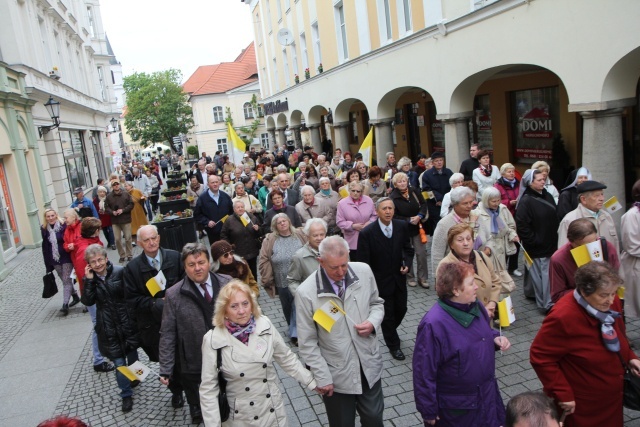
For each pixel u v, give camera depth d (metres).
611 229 5.22
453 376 3.03
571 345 3.07
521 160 13.91
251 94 52.59
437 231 5.45
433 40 11.80
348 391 3.60
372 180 9.09
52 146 18.97
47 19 21.06
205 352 3.37
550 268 4.35
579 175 6.18
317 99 21.36
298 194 10.27
